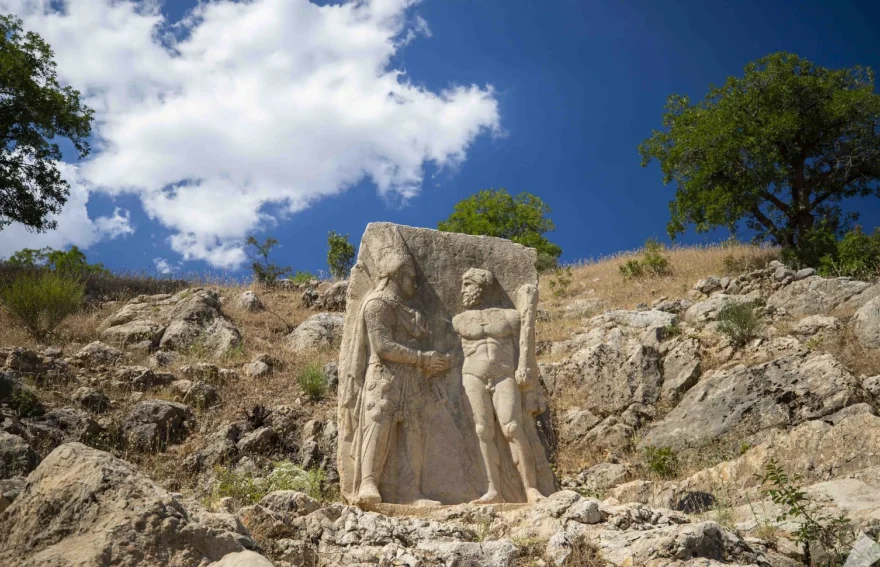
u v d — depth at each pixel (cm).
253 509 669
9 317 1667
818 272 1902
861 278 1803
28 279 1692
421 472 814
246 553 458
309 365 1465
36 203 2320
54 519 480
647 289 2072
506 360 862
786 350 1395
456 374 863
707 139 2280
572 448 1349
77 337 1605
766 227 2381
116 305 1864
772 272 1775
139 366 1416
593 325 1722
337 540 652
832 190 2423
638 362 1448
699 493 930
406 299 874
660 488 991
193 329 1633
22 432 1070
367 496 769
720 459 1216
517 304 896
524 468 820
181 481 1123
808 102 2330
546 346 1658
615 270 2348
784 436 933
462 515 743
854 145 2359
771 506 756
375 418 807
